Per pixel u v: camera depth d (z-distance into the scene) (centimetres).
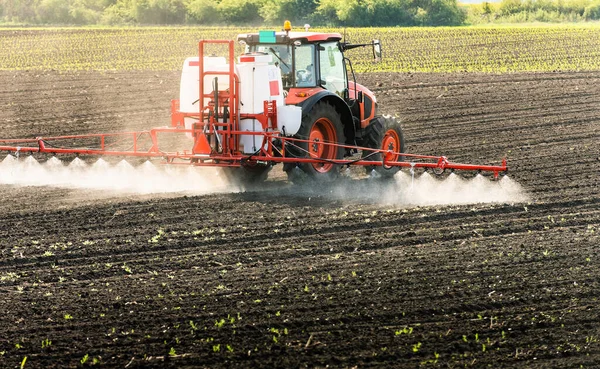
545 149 5194
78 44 14238
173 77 9375
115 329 2367
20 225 3462
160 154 3897
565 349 2228
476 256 3009
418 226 3441
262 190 4128
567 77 9075
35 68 10500
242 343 2270
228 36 15938
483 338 2298
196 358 2186
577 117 6456
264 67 3881
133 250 3119
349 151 4350
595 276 2777
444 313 2473
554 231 3359
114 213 3641
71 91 8131
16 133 5853
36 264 2969
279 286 2697
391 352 2211
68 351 2234
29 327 2391
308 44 4162
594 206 3781
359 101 4406
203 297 2606
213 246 3167
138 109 7050
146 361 2172
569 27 18000
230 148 3872
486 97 7606
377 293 2628
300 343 2267
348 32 16600
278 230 3366
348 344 2256
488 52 12612
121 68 10656
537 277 2770
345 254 3061
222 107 3897
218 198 3944
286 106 3959
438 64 11081
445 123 6275
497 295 2608
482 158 4919
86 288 2717
